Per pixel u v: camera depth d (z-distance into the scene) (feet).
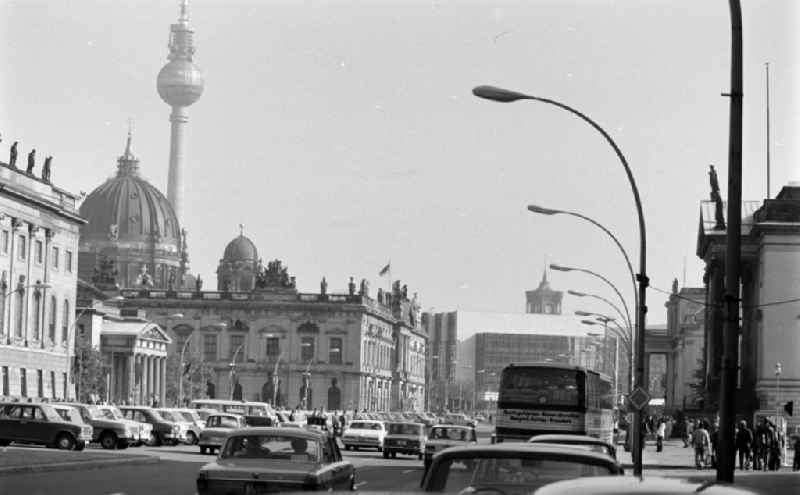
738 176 115.55
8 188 529.04
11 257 539.70
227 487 98.37
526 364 228.22
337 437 481.87
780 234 472.85
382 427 380.99
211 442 321.11
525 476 61.05
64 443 281.33
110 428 317.01
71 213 595.06
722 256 530.27
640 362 213.05
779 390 464.65
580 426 224.53
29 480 186.09
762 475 245.24
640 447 212.43
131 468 232.94
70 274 603.67
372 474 242.37
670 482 39.96
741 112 115.65
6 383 532.32
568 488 38.73
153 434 360.28
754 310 494.59
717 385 500.74
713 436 314.76
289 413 537.24
